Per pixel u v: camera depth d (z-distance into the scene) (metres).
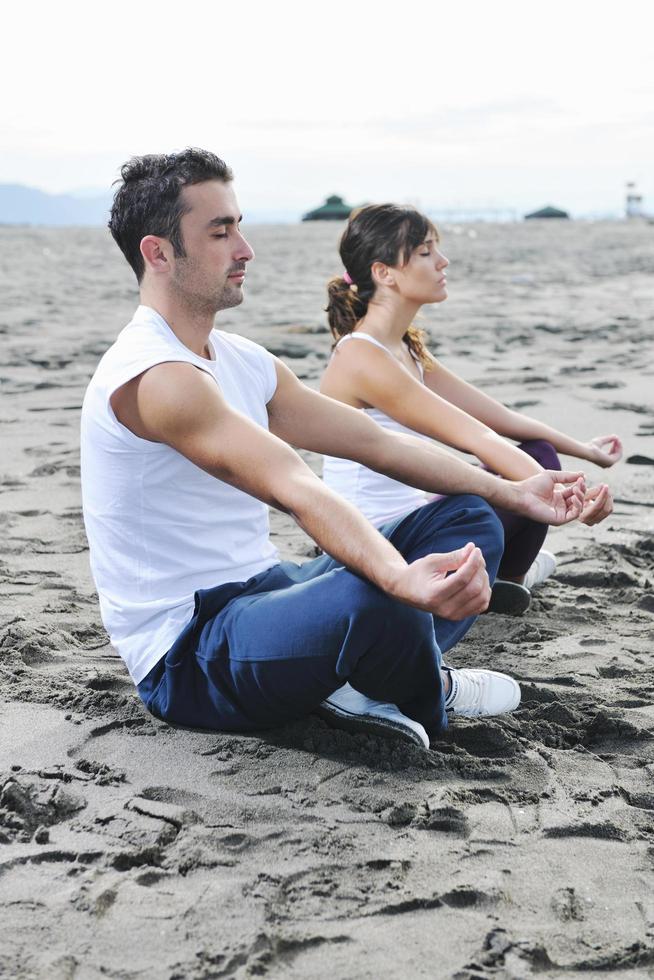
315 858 1.82
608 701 2.49
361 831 1.91
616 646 2.85
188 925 1.63
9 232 49.66
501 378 7.08
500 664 2.73
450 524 2.42
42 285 16.27
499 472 2.94
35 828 1.91
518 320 10.91
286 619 2.08
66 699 2.42
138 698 2.44
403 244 2.98
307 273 18.73
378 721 2.21
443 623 2.41
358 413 2.52
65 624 2.94
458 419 2.97
